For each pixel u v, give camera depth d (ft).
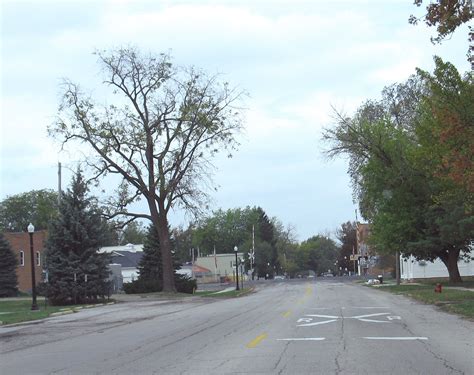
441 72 62.44
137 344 44.83
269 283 261.65
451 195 82.43
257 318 63.67
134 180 147.84
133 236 433.89
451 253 132.36
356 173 158.30
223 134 148.77
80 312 96.94
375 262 284.41
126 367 33.78
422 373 28.94
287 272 548.31
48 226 126.11
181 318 70.44
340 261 508.94
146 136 145.28
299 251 586.04
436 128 67.21
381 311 68.39
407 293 106.73
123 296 148.66
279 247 546.26
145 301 125.49
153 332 53.98
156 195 150.30
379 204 134.82
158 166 147.54
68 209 124.77
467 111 60.34
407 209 128.06
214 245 442.91
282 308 78.84
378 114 171.53
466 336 43.11
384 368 30.42
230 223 499.10
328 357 34.30
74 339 51.90
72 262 121.19
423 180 122.42
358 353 35.58
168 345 43.16
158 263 181.78
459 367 30.40
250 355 35.83
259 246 465.47
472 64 54.85
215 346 41.06
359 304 82.53
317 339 42.91
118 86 145.69
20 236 215.51
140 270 183.42
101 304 118.11
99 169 145.48
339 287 165.78
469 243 130.72
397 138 127.13
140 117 146.92
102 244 126.93
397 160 124.67
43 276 123.13
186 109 145.07
